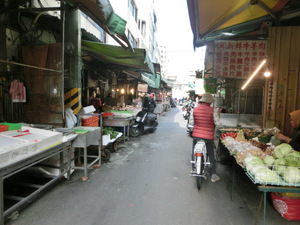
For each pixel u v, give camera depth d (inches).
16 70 191.2
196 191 144.4
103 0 130.2
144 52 236.5
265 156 115.4
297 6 163.5
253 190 148.6
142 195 135.9
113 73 417.4
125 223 105.6
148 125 362.3
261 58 209.0
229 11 161.6
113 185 149.6
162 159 215.8
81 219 108.1
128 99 598.9
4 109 183.5
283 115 188.2
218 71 215.0
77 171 175.0
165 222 107.2
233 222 108.7
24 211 114.3
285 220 111.1
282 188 90.5
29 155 107.2
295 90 184.9
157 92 986.7
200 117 155.2
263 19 190.9
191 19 174.6
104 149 205.5
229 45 212.5
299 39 181.0
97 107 344.2
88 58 347.6
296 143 126.7
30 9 168.9
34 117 190.5
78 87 212.8
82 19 351.9
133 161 206.7
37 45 185.2
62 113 184.7
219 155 213.0
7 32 183.0
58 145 132.2
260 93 306.0
